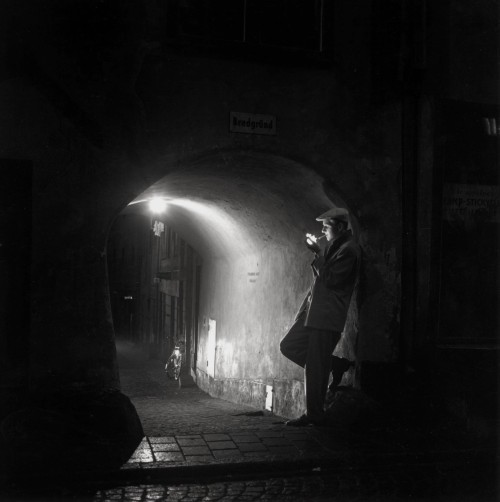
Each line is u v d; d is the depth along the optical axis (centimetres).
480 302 703
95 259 605
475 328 700
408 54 689
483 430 605
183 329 1902
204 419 747
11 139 588
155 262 2598
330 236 659
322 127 676
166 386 1669
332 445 550
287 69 667
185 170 687
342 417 614
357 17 691
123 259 3444
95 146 609
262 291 1018
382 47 692
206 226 1211
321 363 621
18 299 584
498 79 723
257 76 657
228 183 814
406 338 680
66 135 602
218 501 433
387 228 689
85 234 604
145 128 622
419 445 557
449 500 441
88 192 605
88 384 593
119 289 3500
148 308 2791
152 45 627
